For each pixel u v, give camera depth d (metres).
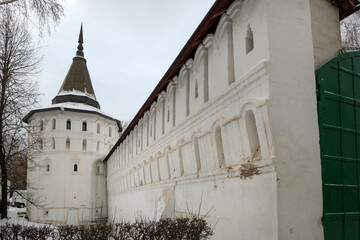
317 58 8.27
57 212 34.16
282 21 7.89
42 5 12.38
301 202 7.20
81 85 40.72
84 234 7.17
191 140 12.12
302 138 7.52
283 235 6.87
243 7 8.90
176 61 12.62
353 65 8.82
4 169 23.03
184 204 12.59
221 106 9.80
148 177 18.56
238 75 8.96
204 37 11.16
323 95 7.98
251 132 8.33
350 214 7.82
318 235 7.23
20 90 23.66
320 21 8.57
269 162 7.22
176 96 14.31
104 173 38.97
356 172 8.25
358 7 9.14
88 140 37.12
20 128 24.28
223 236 9.22
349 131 8.30
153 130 17.86
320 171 7.57
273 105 7.37
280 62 7.65
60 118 36.09
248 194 8.11
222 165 9.88
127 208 25.14
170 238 6.99
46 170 35.06
